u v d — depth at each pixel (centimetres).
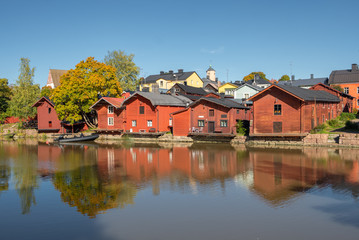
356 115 6188
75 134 6819
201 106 5388
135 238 1493
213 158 3606
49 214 1827
